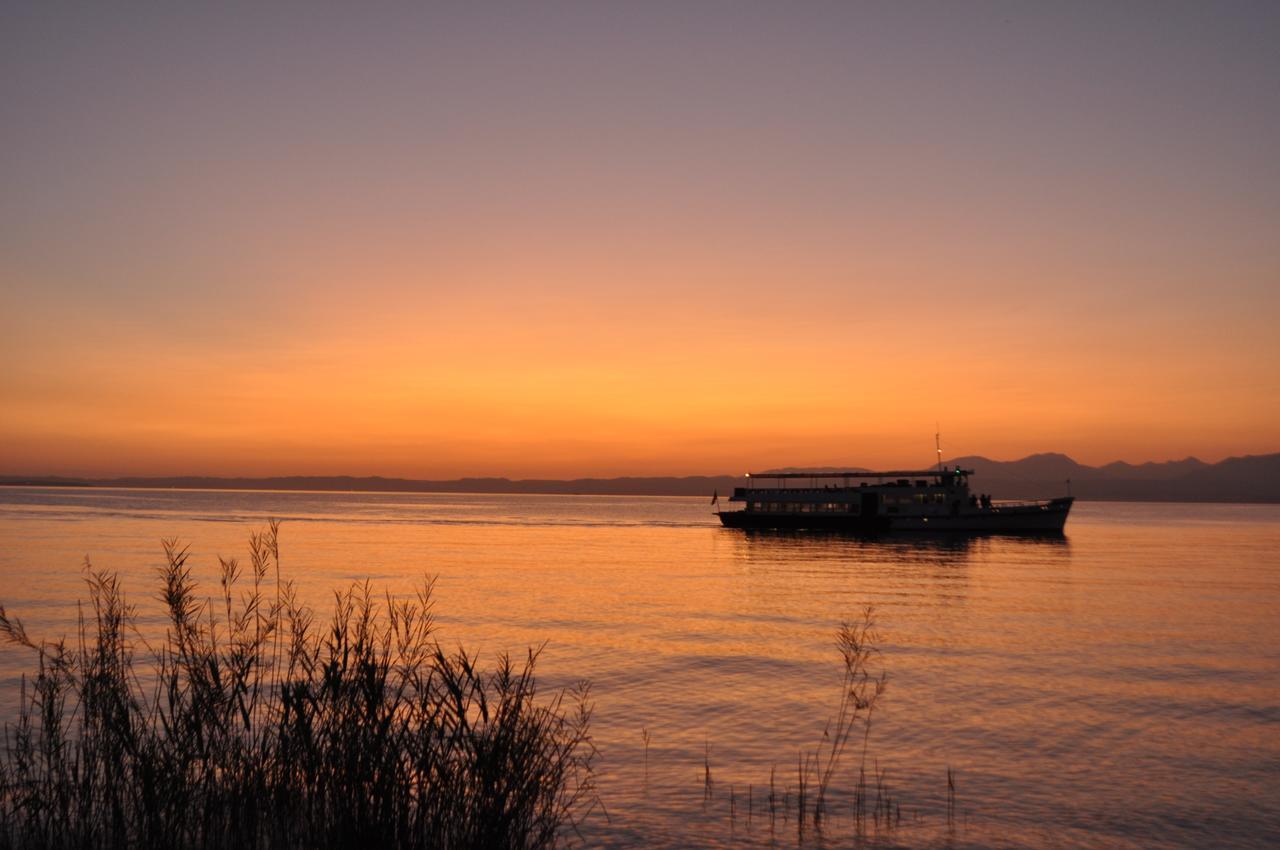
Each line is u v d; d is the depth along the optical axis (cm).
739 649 3366
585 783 1605
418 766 923
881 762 1869
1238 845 1425
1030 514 12375
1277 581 6556
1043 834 1457
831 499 12425
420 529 14850
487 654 3144
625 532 14750
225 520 16225
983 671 2942
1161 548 11144
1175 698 2541
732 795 1617
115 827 895
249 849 905
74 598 4372
